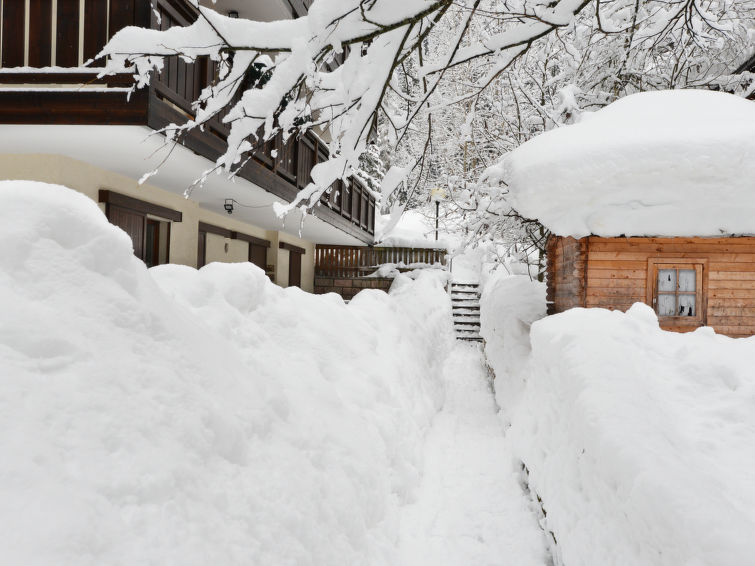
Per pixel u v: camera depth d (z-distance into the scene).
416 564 3.06
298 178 9.74
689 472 2.03
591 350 3.28
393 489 3.54
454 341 13.57
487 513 3.86
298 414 2.84
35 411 1.43
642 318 4.00
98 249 2.06
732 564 1.56
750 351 3.47
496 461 4.95
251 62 2.68
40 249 1.87
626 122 4.82
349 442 3.06
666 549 1.83
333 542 2.27
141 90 4.78
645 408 2.66
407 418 4.56
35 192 2.01
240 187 7.72
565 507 2.99
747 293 4.98
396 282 17.73
